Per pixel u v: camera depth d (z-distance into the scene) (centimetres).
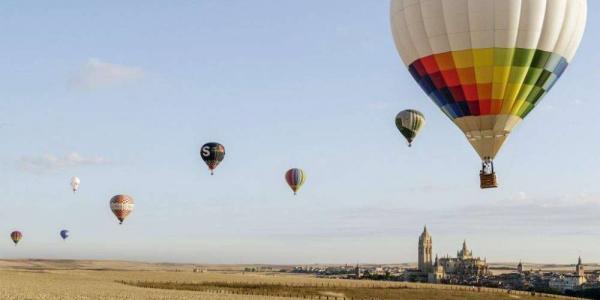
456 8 4834
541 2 4809
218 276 17525
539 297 15062
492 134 5103
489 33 4812
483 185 5034
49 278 12638
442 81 5078
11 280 10831
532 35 4838
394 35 5341
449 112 5222
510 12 4775
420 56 5141
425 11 4966
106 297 7106
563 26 4931
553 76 5091
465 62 4919
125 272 18588
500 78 4916
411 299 11762
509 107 5028
